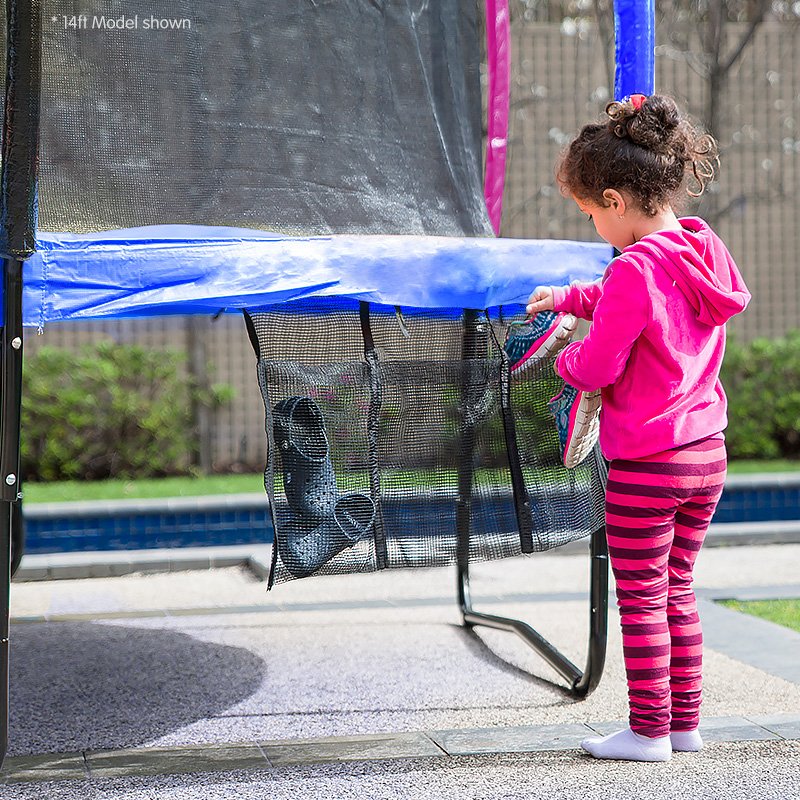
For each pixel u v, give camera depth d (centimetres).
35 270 443
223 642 716
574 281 520
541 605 822
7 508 425
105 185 488
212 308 600
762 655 659
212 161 508
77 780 445
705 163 497
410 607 821
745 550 1096
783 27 1694
